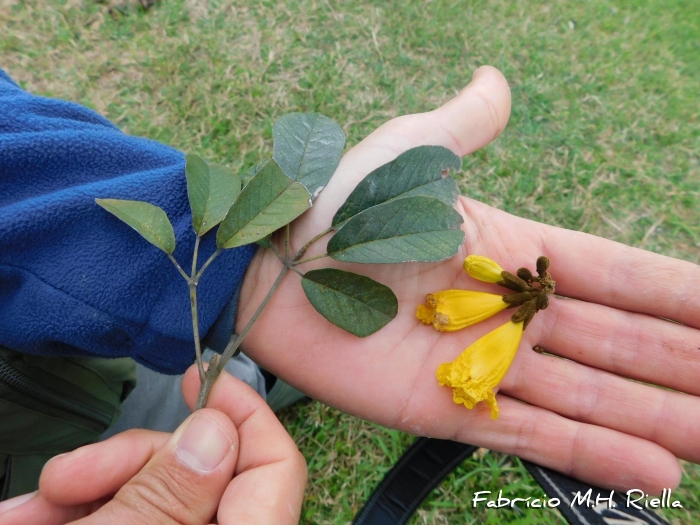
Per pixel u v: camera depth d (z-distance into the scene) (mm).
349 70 403
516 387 240
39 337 195
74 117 220
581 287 244
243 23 418
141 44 407
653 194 367
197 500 172
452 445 278
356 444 306
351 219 196
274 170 182
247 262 218
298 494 183
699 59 428
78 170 206
